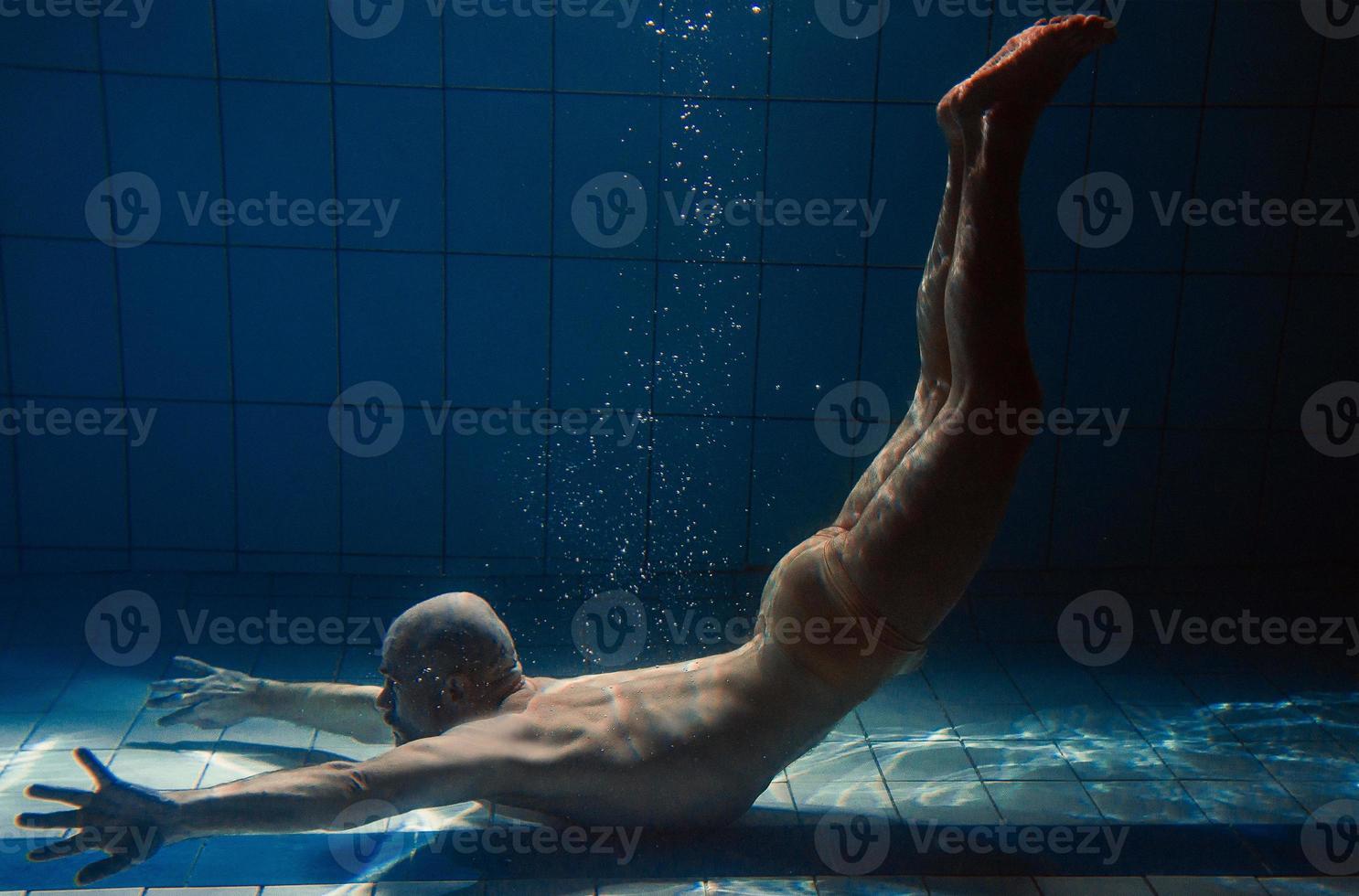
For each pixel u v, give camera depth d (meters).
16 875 2.25
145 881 2.25
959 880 2.32
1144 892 2.29
